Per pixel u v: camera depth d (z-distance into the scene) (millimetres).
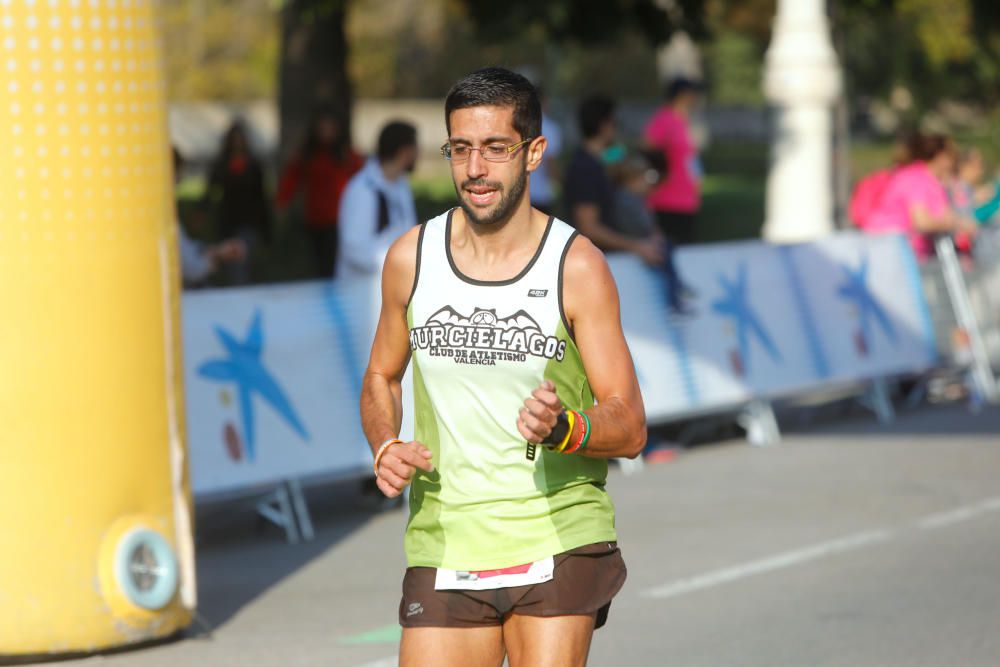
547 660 11047
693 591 21203
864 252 35656
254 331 24938
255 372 24844
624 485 28609
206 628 19438
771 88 46344
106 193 17797
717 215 84375
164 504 18594
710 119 185375
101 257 17719
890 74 143125
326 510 27391
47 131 17359
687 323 31375
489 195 10883
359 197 27938
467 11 60812
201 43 168125
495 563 11188
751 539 24203
